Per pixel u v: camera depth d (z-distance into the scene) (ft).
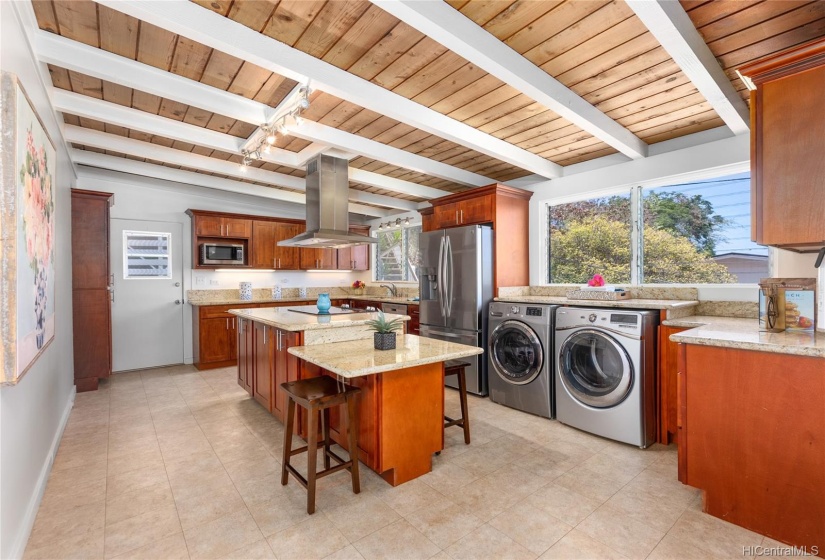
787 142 5.97
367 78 8.01
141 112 10.19
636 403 8.96
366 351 7.82
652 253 11.78
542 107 9.30
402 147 12.23
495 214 13.47
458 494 7.04
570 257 13.83
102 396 12.89
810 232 5.82
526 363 11.60
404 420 7.50
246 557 5.45
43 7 6.28
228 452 8.72
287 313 12.10
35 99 6.91
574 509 6.58
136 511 6.50
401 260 21.13
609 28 6.39
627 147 10.52
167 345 17.51
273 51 6.76
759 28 6.26
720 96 7.51
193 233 17.49
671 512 6.50
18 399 5.59
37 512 6.44
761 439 5.93
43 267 6.25
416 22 5.73
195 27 5.98
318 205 12.60
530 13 6.04
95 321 13.66
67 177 11.81
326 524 6.17
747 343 5.96
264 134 10.65
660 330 9.30
